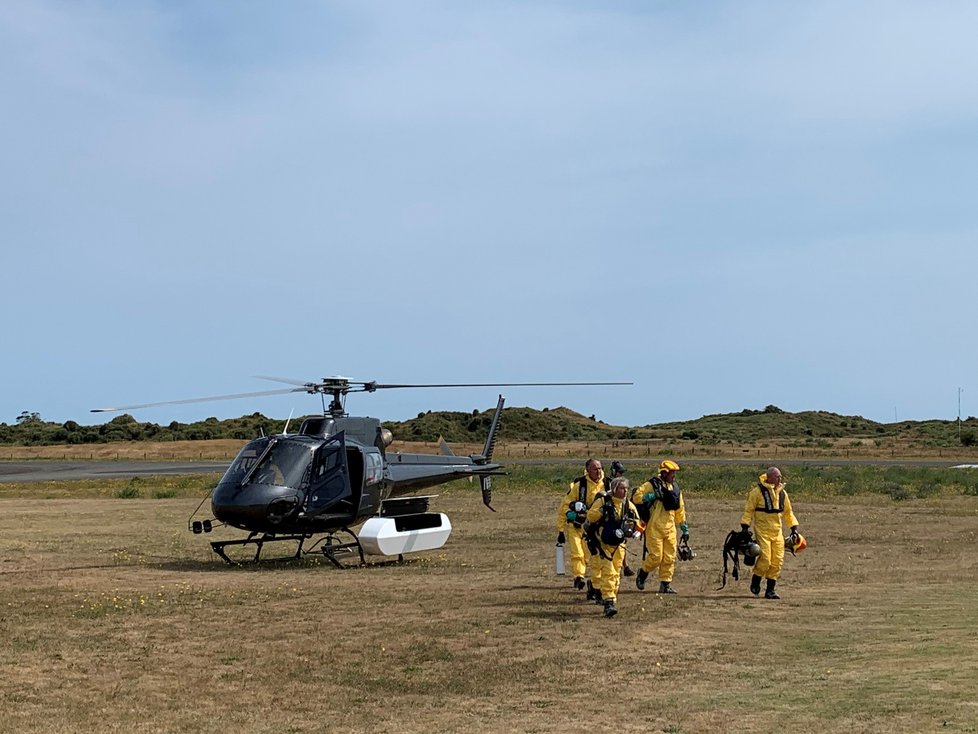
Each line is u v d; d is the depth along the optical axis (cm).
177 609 1366
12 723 826
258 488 1839
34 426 10388
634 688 925
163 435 9525
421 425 9488
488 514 3023
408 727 816
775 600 1427
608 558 1297
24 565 1903
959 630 1140
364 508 1938
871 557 1955
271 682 963
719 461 6184
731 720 807
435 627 1221
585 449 8181
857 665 983
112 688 941
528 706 872
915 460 6275
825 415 12488
